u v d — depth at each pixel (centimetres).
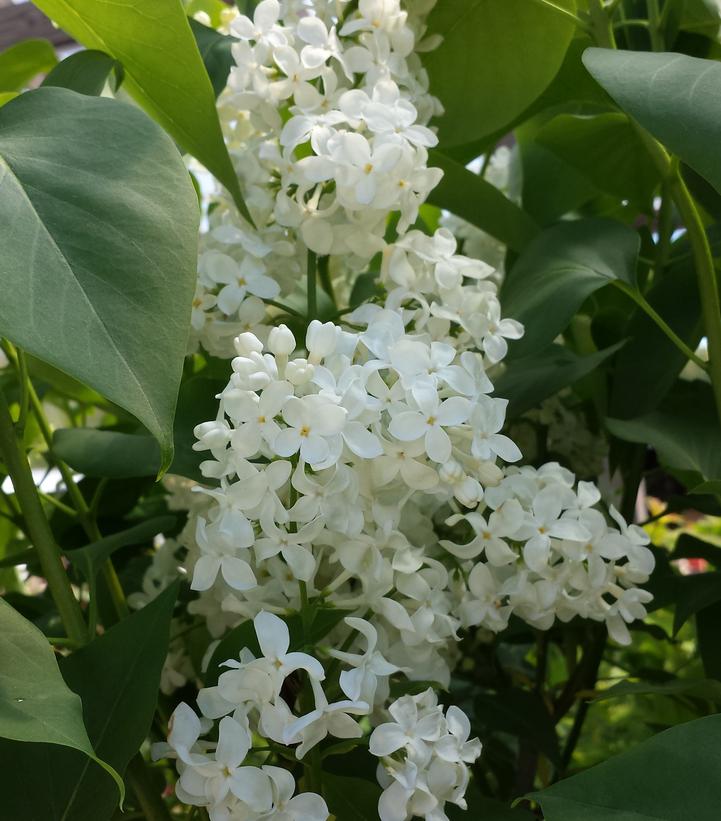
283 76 24
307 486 17
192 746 17
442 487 19
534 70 27
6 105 18
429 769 17
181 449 22
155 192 16
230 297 22
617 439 32
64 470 30
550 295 24
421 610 19
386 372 20
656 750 16
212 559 18
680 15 28
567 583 21
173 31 21
